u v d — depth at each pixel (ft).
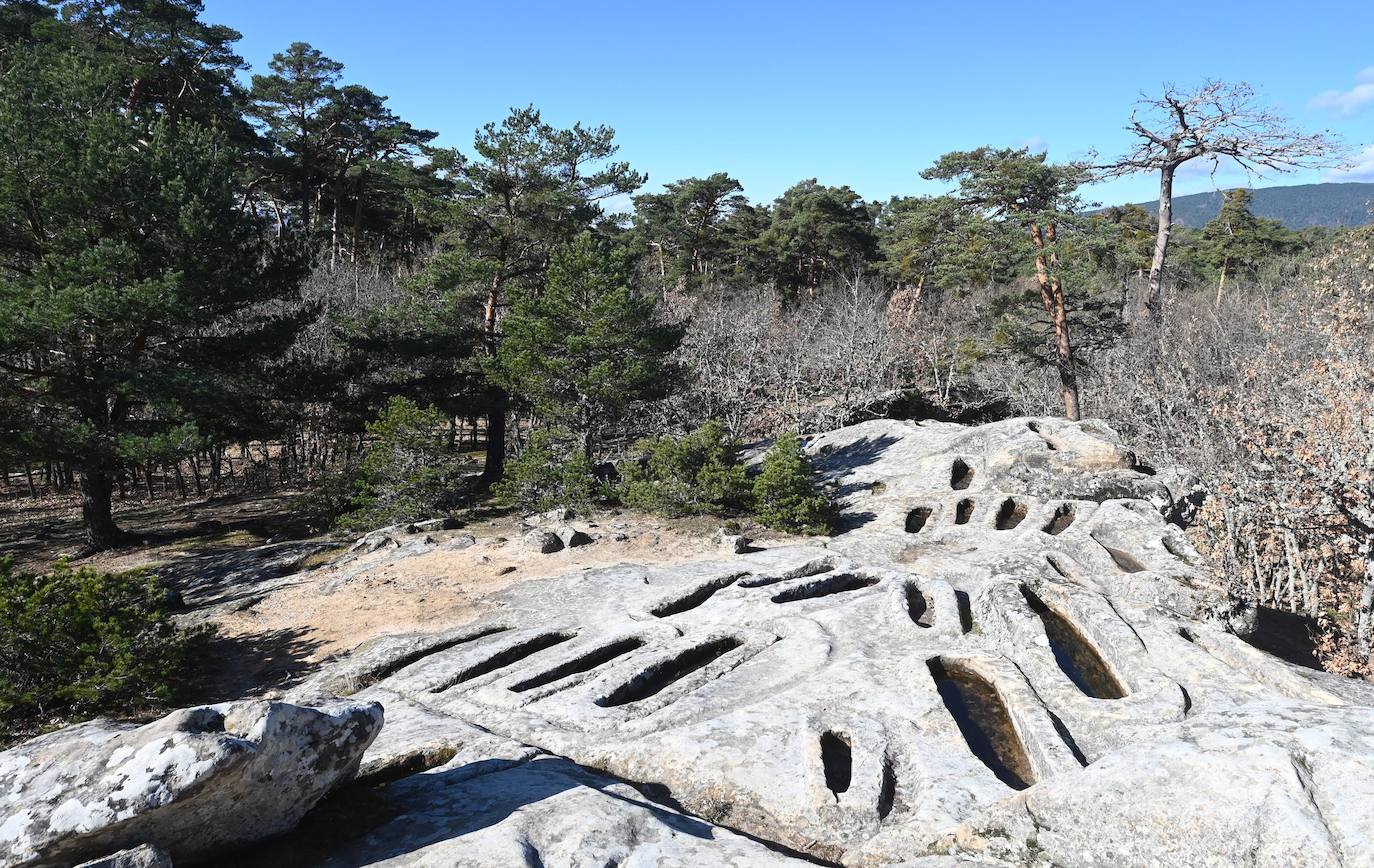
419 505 66.64
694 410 106.83
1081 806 17.84
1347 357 45.01
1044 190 85.87
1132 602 35.42
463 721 30.37
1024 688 28.78
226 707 18.31
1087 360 104.53
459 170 84.69
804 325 134.92
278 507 93.35
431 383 84.02
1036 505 55.83
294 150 143.84
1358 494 37.40
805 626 36.86
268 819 18.31
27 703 32.68
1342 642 38.42
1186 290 150.20
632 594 44.73
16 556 71.41
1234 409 53.16
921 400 112.37
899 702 28.37
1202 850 15.92
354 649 40.88
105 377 60.59
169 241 64.28
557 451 73.36
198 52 107.55
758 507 58.85
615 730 28.58
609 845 18.61
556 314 73.82
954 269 103.86
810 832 22.15
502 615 43.55
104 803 15.35
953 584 42.65
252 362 71.72
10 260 66.39
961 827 19.38
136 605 38.45
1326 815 15.47
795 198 190.08
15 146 59.36
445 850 17.97
